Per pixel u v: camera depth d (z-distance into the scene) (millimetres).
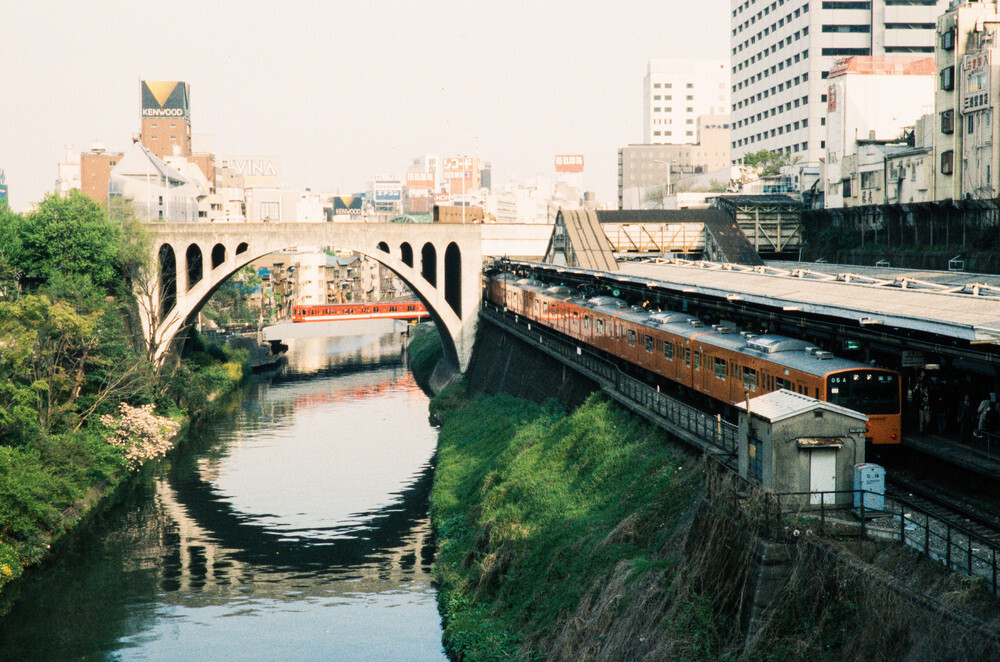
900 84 95438
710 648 23094
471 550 40031
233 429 75125
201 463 63281
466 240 87625
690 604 24438
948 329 27266
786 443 24734
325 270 180875
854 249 84062
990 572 20203
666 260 76312
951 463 28141
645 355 51312
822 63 140375
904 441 31141
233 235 81375
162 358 77188
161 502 54031
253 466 62344
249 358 112562
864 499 24438
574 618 29125
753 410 26219
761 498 23469
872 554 22469
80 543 47219
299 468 61656
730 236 86875
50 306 54938
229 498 54656
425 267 102812
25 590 41312
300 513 51625
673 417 37406
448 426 69312
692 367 44562
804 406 24938
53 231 68250
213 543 47000
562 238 87375
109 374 61688
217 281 81688
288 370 115312
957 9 68375
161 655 34781
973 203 65562
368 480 58250
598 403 46375
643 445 38469
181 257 80188
